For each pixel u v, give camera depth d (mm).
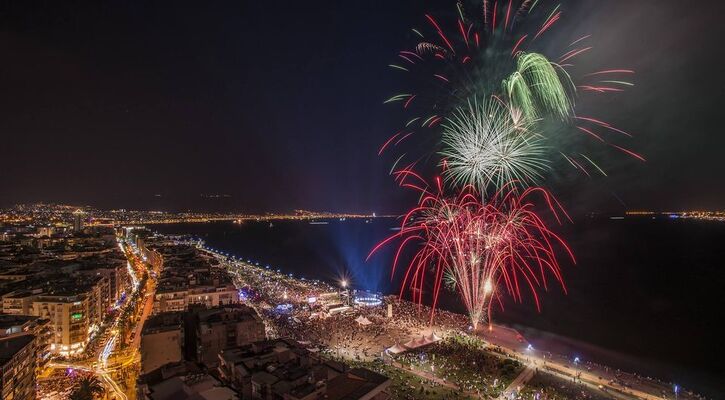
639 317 191875
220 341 101812
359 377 73938
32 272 197750
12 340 97938
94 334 157000
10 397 88562
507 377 111875
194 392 65688
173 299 158000
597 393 103938
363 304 189375
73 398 88875
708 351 147625
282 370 71688
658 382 112625
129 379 109438
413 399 97438
